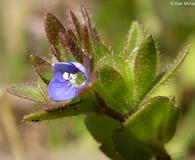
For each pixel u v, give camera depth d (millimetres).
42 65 47
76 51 46
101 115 51
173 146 79
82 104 48
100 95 48
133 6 91
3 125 83
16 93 48
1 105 79
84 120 55
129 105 50
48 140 82
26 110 87
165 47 88
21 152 79
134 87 50
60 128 82
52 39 47
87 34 46
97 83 47
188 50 50
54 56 48
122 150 52
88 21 48
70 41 46
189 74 84
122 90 49
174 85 83
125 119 50
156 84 50
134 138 52
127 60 50
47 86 47
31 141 82
